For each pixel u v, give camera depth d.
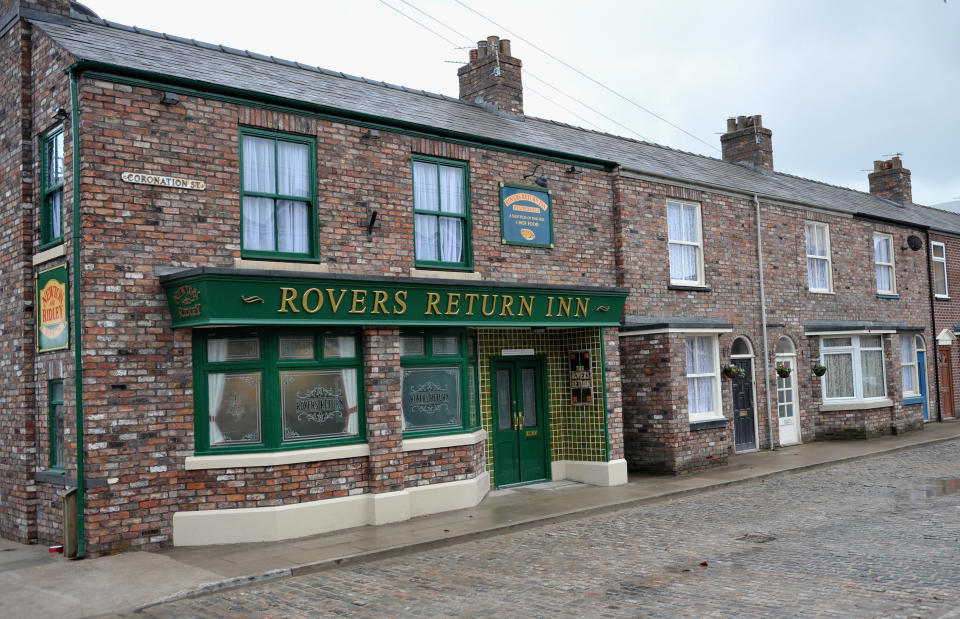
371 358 11.45
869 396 20.81
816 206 20.52
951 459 16.66
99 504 9.53
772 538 9.85
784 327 19.38
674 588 7.80
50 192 10.74
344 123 11.71
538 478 14.74
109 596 8.05
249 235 10.88
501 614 7.23
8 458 11.34
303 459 10.70
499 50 17.42
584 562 9.07
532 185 14.13
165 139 10.20
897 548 9.05
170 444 10.08
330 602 7.82
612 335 14.73
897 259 23.59
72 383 9.80
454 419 12.69
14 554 10.04
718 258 17.78
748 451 18.14
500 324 12.92
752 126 23.64
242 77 11.93
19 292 11.12
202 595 8.20
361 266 11.73
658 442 15.48
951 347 25.55
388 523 11.32
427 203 12.75
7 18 11.55
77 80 9.78
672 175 16.59
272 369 10.67
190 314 9.96
